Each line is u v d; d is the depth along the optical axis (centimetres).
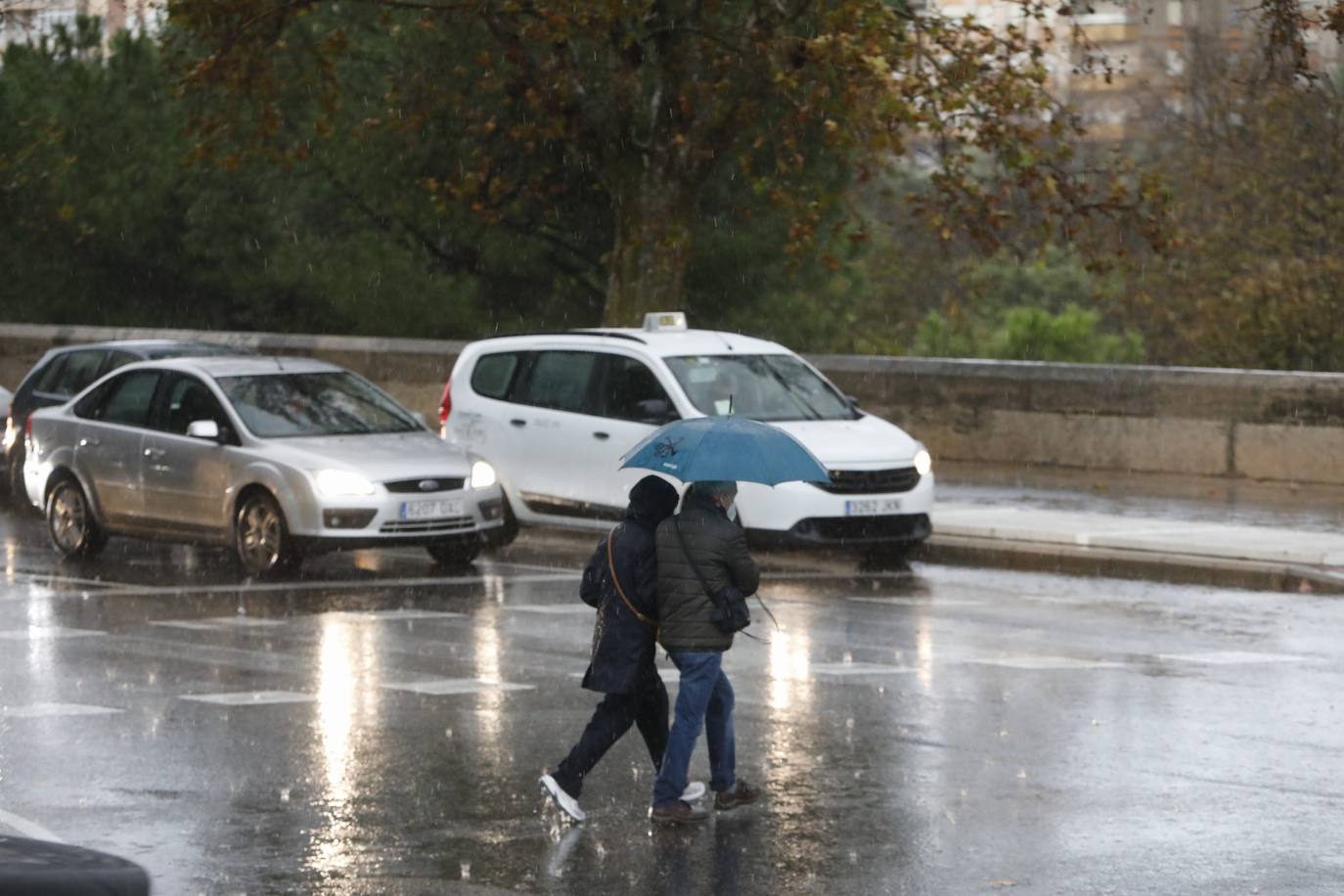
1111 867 1562
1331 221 6581
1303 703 2266
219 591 3225
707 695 1709
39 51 7094
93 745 2011
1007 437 4994
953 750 2006
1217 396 4691
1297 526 3853
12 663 2519
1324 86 6694
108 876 844
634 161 4825
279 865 1566
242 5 4647
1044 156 4491
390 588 3275
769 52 4422
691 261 6134
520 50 4728
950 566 3644
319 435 3516
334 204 6500
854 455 3503
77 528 3694
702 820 1723
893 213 7912
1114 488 4506
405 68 5659
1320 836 1656
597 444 3691
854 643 2723
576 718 2169
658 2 4694
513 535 3850
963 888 1504
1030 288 10125
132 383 3675
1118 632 2839
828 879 1531
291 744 2020
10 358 6600
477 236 6306
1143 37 10250
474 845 1634
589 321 6569
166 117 6888
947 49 4325
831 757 1973
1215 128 7738
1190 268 6725
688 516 1714
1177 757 1972
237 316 7100
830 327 6712
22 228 6944
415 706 2233
